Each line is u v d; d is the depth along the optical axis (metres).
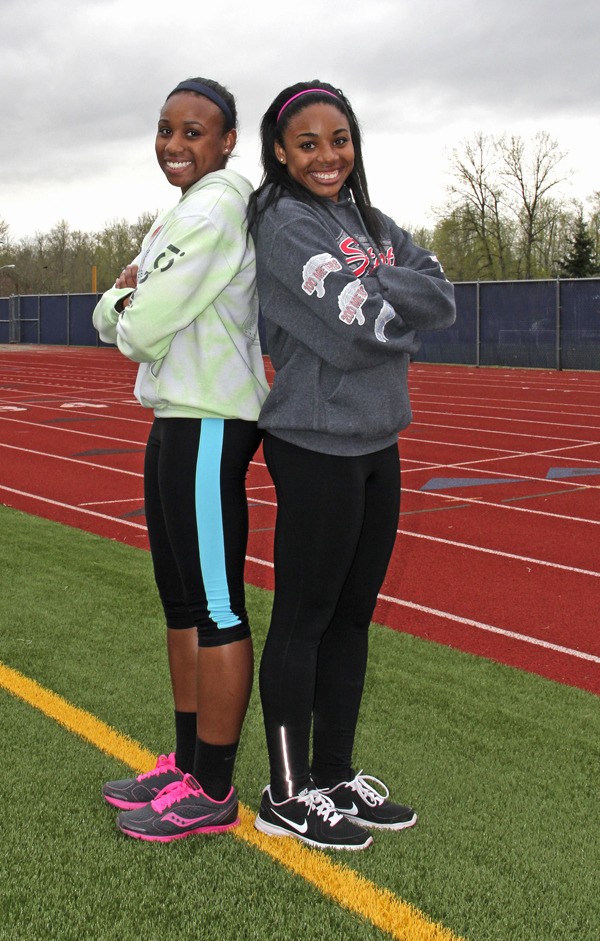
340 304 2.26
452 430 13.59
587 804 2.90
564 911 2.31
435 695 3.82
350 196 2.57
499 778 3.07
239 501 2.55
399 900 2.33
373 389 2.42
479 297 27.06
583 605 5.28
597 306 24.78
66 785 2.88
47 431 13.02
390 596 5.40
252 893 2.34
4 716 3.38
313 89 2.43
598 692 4.01
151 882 2.38
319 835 2.56
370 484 2.56
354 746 3.27
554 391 19.83
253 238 2.47
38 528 6.83
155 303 2.34
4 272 76.81
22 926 2.19
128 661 4.01
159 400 2.48
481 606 5.23
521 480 9.45
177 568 2.67
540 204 49.12
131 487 8.80
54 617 4.60
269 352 2.54
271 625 2.57
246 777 3.03
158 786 2.77
